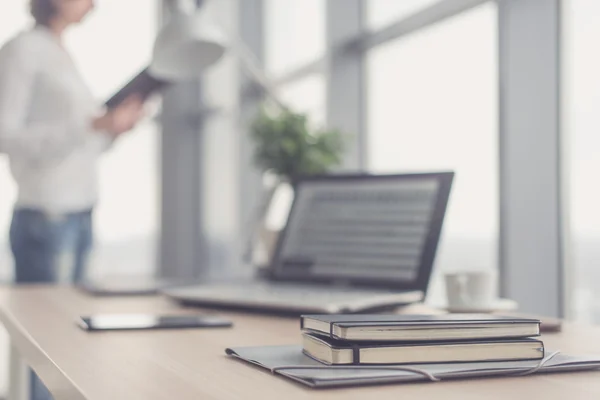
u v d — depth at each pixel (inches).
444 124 111.2
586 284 87.4
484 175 102.0
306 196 58.9
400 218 51.8
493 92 100.8
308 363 26.5
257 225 91.7
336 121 133.1
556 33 89.6
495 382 24.5
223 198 190.7
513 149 93.3
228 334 37.3
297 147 99.0
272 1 169.5
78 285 67.8
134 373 26.4
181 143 204.8
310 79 147.0
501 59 95.2
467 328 26.4
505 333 26.7
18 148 80.4
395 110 125.0
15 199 86.0
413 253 49.9
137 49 188.7
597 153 85.7
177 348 32.6
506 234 94.0
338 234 55.1
